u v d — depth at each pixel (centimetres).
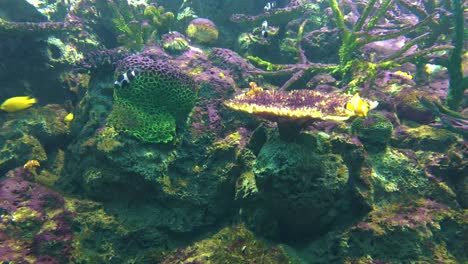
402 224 59
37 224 60
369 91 91
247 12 133
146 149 67
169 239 67
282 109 52
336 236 61
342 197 61
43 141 91
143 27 118
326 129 75
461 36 82
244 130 76
